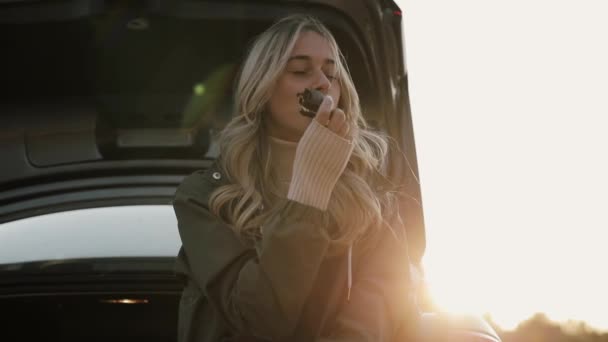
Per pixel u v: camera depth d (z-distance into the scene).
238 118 2.15
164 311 3.15
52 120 3.57
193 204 2.09
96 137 3.56
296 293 1.88
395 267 2.17
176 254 2.82
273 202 2.11
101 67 3.42
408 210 3.10
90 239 2.88
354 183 2.09
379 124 3.52
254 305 1.89
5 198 3.45
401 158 3.19
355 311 2.07
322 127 1.90
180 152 3.57
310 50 2.11
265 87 2.09
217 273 1.98
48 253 2.83
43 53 3.33
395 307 2.12
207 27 3.18
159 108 3.60
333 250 2.04
